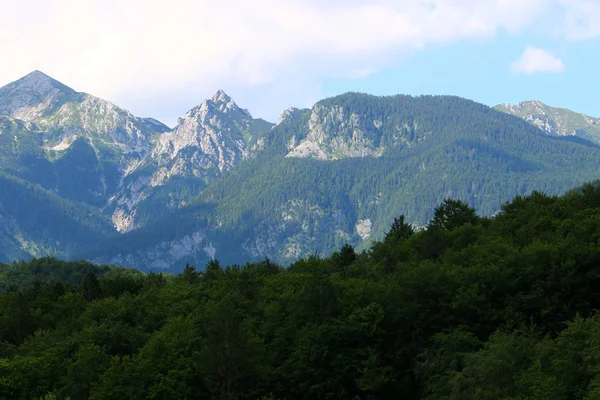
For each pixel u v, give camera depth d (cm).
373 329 8919
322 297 9500
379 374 8538
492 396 6781
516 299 9169
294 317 9431
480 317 9131
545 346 7131
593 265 9619
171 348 8956
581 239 10438
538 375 6569
